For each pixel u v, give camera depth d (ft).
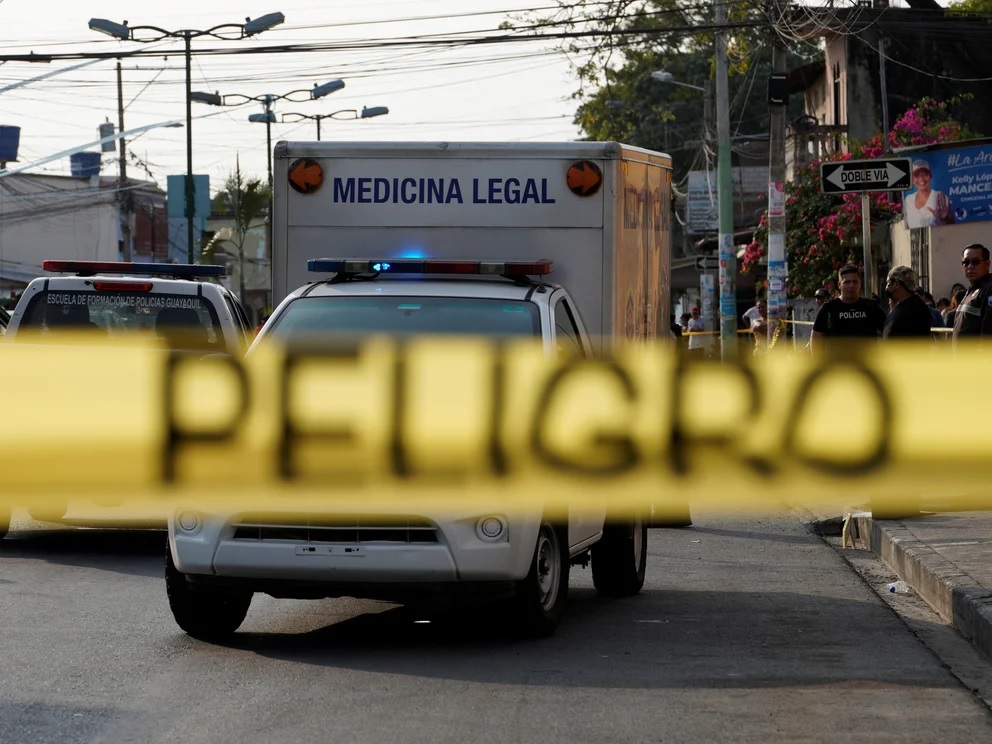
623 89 380.17
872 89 256.93
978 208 140.87
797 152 249.55
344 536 47.11
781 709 41.55
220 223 414.21
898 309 78.89
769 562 71.97
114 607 57.36
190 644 50.19
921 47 257.14
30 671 45.78
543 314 53.67
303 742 37.68
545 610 51.01
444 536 46.70
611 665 47.24
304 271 66.54
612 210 64.23
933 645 51.67
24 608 57.06
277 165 66.44
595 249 64.44
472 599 47.44
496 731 38.78
